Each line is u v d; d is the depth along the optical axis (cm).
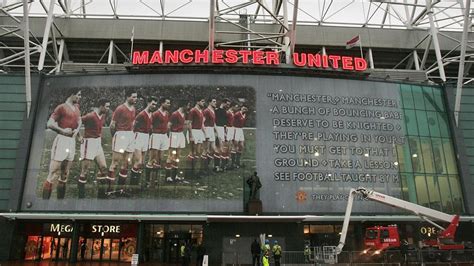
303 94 4219
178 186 3856
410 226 4016
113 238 3928
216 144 3994
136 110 4062
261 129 4069
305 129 4112
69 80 4172
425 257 3003
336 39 5150
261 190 3888
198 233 3891
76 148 3941
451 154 4275
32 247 3859
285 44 4819
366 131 4191
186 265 3117
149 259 3831
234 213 3797
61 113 4050
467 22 4025
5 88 4141
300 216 3678
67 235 3922
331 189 3953
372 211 3925
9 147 3950
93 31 4997
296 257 3055
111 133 3988
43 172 3872
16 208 3725
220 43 4838
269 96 4178
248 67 4216
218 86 4169
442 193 4109
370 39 5188
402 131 4253
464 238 4025
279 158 3994
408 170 4131
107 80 4162
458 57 4850
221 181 3891
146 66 4153
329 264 2952
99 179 3856
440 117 4394
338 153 4075
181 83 4162
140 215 3688
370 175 4050
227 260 3653
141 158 3925
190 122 4044
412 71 4662
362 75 4331
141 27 5038
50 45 5053
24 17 3819
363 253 2984
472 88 4547
